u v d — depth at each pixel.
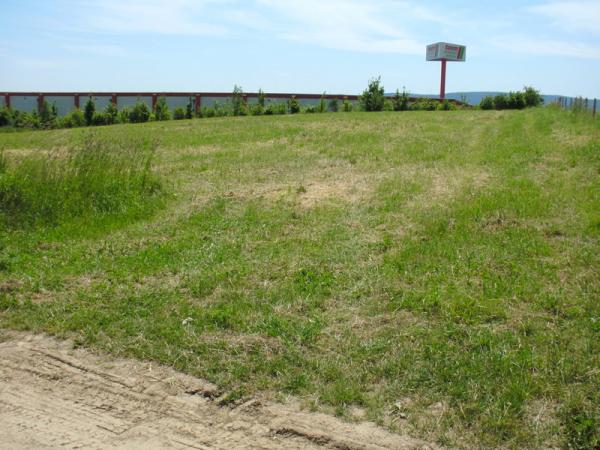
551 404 3.63
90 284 5.80
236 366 4.18
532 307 5.00
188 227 7.88
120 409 3.79
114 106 36.03
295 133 20.34
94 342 4.61
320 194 9.91
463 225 7.53
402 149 15.09
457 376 3.94
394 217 8.17
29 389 4.03
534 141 15.27
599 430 3.35
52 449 3.41
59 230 7.61
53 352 4.49
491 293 5.27
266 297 5.38
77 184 8.77
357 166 12.84
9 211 7.99
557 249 6.52
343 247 6.84
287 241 7.11
